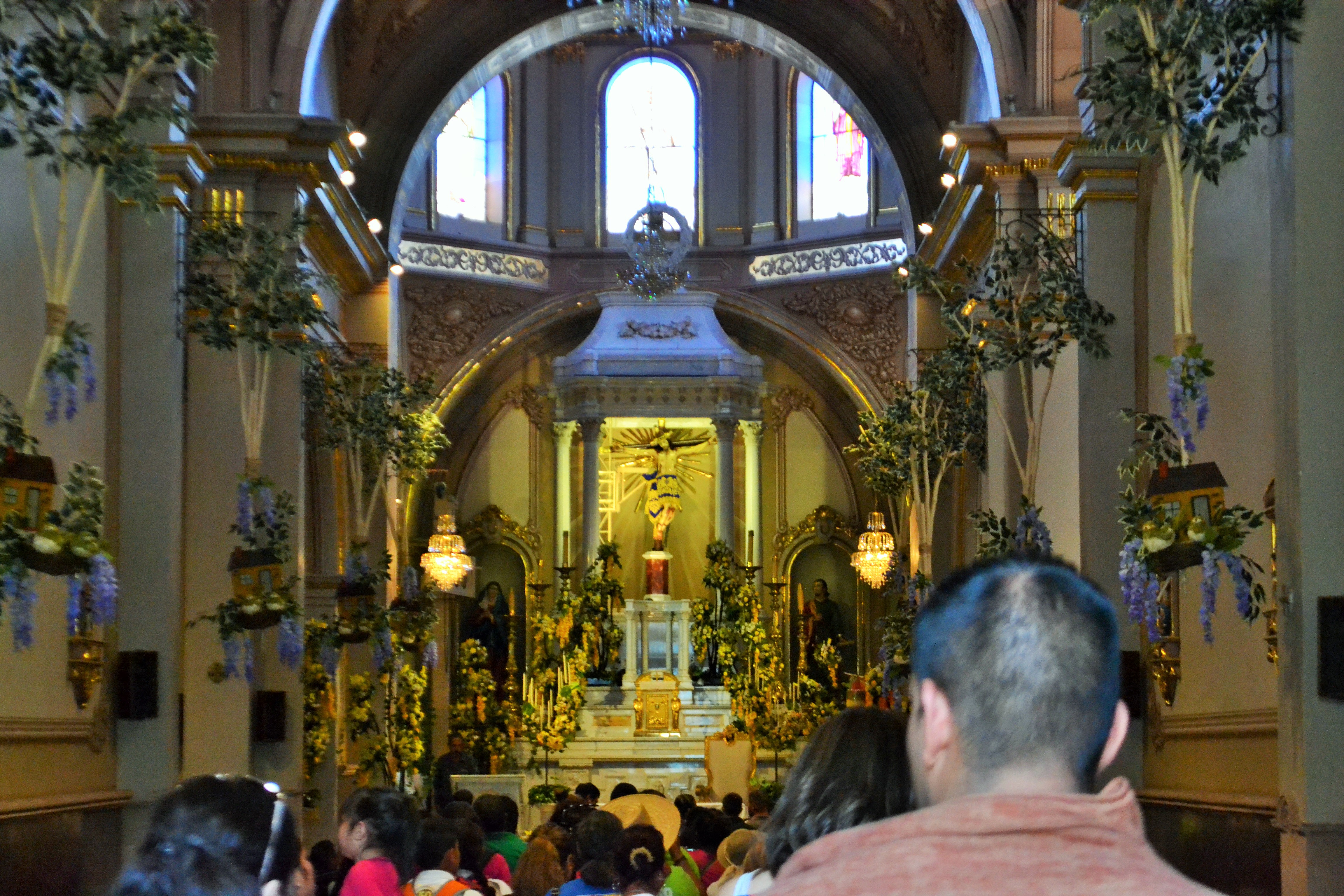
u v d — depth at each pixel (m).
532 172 31.48
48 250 12.50
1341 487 9.26
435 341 29.97
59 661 12.69
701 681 29.88
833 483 31.78
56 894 12.18
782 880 2.33
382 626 17.98
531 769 28.80
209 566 16.05
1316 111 9.45
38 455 10.61
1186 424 10.02
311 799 17.83
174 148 14.49
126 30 14.02
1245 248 10.96
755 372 31.27
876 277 30.17
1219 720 11.54
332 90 22.22
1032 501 14.57
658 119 31.97
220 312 14.80
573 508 31.66
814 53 23.83
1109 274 13.84
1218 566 9.62
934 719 2.47
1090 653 2.39
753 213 31.58
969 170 18.34
